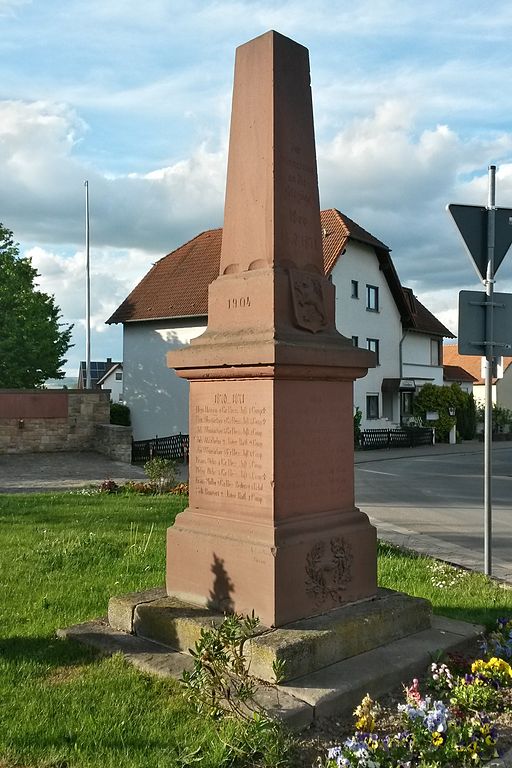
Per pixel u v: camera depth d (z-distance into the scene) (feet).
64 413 80.74
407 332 139.54
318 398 17.11
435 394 140.67
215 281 18.04
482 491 58.65
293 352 15.96
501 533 37.93
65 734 12.62
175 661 15.66
